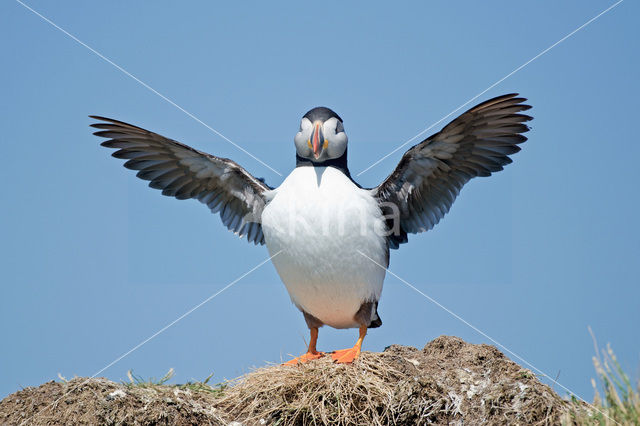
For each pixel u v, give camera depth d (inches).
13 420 378.9
